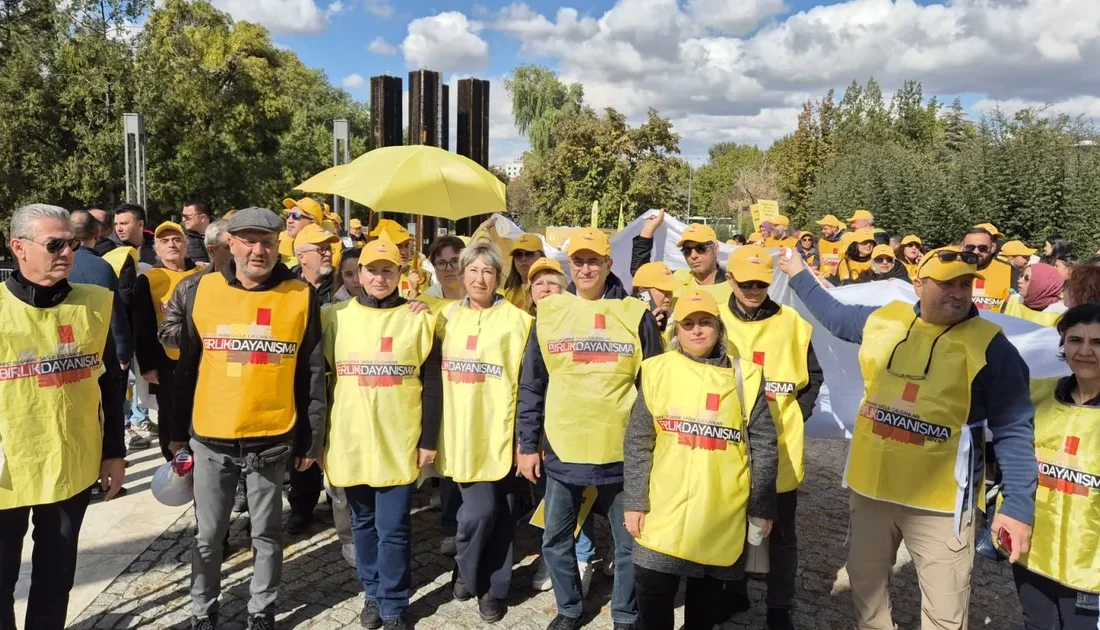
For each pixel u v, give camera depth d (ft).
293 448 11.99
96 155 76.59
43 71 77.66
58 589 10.57
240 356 11.41
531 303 15.76
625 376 11.76
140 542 15.67
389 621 12.32
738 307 12.58
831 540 16.80
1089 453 9.41
